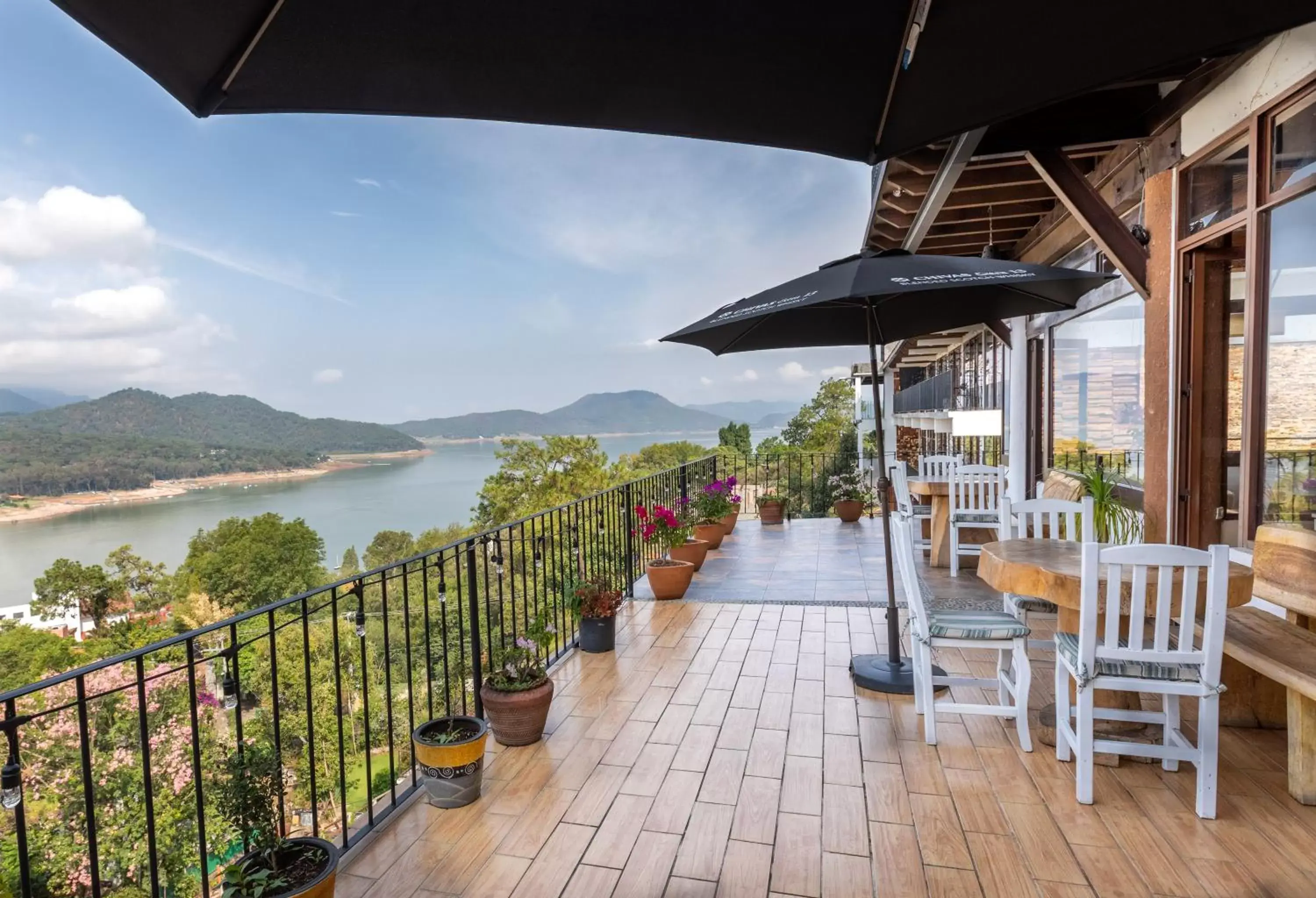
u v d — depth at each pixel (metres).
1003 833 2.40
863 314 4.07
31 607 31.36
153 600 33.81
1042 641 3.46
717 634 4.69
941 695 3.59
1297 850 2.26
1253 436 3.41
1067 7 1.57
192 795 10.56
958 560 6.50
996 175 4.94
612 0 1.46
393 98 1.53
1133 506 5.02
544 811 2.62
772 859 2.30
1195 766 2.80
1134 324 5.15
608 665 4.14
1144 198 4.32
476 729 2.79
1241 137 3.48
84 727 1.68
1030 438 8.12
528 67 1.58
